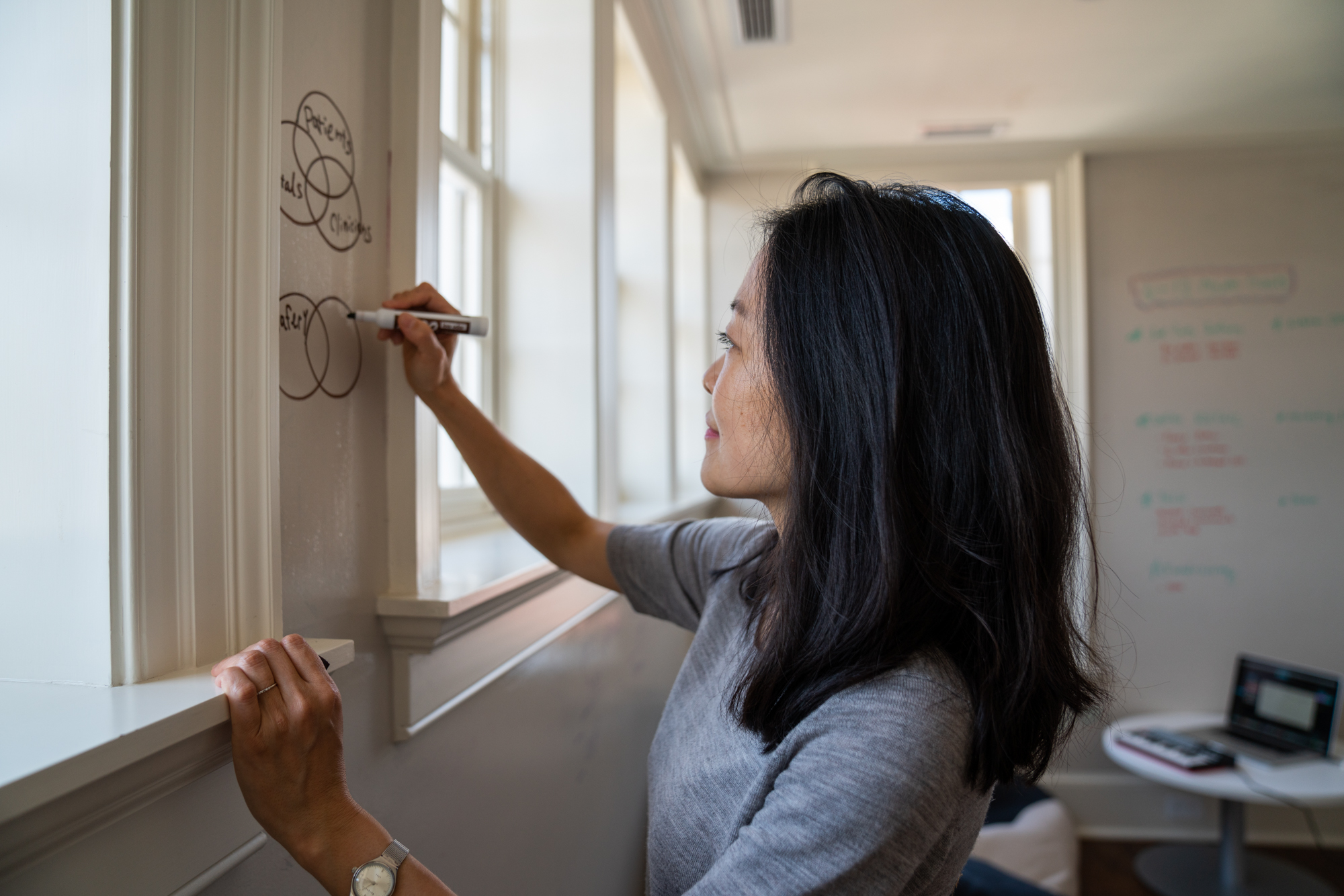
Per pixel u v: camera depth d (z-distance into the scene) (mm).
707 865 638
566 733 1452
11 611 532
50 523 527
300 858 502
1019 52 2602
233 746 500
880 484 571
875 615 559
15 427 531
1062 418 631
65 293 522
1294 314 3430
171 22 543
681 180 3207
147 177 526
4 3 533
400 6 867
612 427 1735
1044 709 576
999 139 3381
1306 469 3430
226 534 587
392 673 843
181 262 553
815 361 615
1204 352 3467
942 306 590
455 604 814
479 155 1564
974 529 577
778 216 674
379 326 798
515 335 1622
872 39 2510
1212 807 3457
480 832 1059
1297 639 3422
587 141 1605
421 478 885
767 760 594
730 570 818
